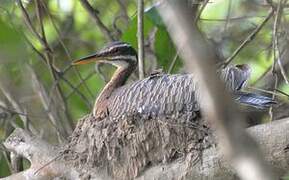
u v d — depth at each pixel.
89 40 16.88
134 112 9.64
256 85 13.41
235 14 15.76
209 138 8.34
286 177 7.40
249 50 15.34
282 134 7.40
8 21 14.23
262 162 2.58
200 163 8.15
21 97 15.65
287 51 13.19
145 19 12.52
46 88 15.95
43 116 14.29
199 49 2.55
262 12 15.77
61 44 15.83
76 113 15.34
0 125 15.28
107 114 10.12
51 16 14.37
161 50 12.83
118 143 9.24
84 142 9.61
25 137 10.26
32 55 14.73
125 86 10.64
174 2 2.54
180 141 8.70
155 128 9.00
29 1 15.22
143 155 8.98
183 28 2.55
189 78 9.62
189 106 9.33
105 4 16.59
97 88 15.84
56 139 15.42
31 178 9.64
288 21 14.15
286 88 12.92
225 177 7.87
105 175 9.26
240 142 2.58
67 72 16.30
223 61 12.99
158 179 8.64
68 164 9.51
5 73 15.49
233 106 2.56
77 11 16.91
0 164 13.71
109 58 11.82
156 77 10.16
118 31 14.41
